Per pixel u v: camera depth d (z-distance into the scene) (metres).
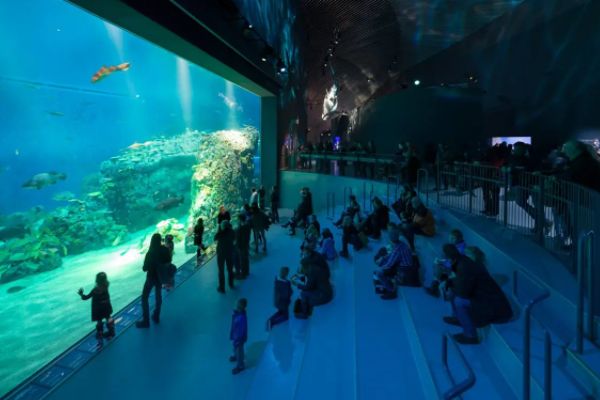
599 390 2.71
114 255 27.06
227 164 29.84
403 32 24.45
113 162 35.84
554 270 4.84
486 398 3.28
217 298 8.17
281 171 20.20
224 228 8.49
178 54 10.30
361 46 26.52
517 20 18.05
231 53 12.28
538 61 16.94
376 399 3.75
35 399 4.79
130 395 4.90
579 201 4.55
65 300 18.09
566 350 3.21
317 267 6.90
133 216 35.22
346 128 36.19
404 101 19.44
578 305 3.10
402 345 4.78
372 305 5.97
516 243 6.25
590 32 13.94
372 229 10.20
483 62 21.38
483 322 3.98
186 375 5.34
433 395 3.54
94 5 6.67
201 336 6.49
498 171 8.16
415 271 6.20
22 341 13.59
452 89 18.45
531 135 17.47
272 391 4.91
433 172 14.40
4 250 24.38
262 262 10.67
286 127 21.03
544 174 6.62
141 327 6.80
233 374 5.34
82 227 28.72
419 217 8.52
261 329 6.75
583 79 14.40
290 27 20.50
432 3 19.38
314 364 5.01
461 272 4.15
